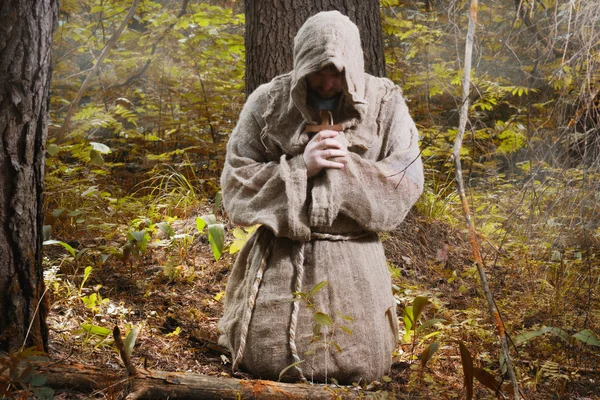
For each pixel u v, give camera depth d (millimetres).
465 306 4566
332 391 2891
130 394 2635
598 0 3010
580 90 3184
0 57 2729
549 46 3291
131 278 4336
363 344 3197
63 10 7586
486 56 6008
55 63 7680
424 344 3744
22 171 2812
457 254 5434
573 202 3812
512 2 6457
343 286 3217
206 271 4605
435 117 7047
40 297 2967
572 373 3393
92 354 3248
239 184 3314
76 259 4438
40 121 2871
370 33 5219
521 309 4316
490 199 6438
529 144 3521
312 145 3160
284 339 3176
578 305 4496
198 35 7211
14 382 2459
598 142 3334
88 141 6430
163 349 3455
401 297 4336
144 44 7320
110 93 7340
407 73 7402
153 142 6988
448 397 3047
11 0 2727
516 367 3223
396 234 5352
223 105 7031
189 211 5496
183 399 2742
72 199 5305
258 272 3314
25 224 2852
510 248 5395
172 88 7664
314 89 3246
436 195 6035
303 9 5062
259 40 5125
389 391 3164
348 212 3191
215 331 3773
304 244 3275
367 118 3303
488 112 7875
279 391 2838
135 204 5457
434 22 7242
